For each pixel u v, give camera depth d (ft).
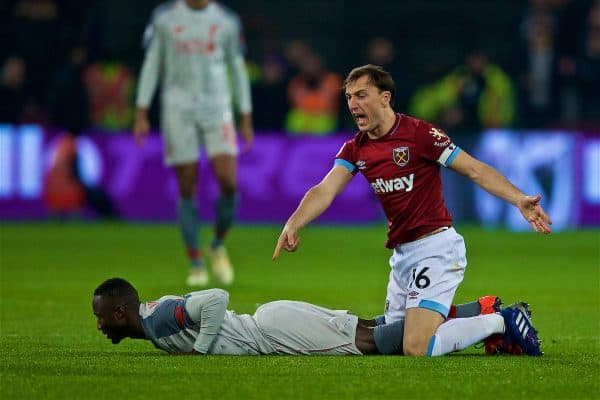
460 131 218.59
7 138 213.05
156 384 61.82
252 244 179.83
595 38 237.66
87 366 67.87
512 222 216.13
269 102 230.07
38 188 214.28
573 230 211.41
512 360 71.31
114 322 71.10
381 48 228.43
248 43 260.62
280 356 72.43
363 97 74.69
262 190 214.69
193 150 125.39
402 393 59.77
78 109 213.25
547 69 233.96
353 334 73.67
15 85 230.07
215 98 125.80
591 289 126.31
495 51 266.16
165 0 264.72
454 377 64.39
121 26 259.60
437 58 264.72
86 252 165.68
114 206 215.92
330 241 188.24
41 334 87.92
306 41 266.16
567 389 61.11
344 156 77.10
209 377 64.03
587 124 229.25
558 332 91.71
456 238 75.46
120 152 215.92
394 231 75.82
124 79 232.53
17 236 188.34
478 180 74.18
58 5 237.66
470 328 72.69
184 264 151.53
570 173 213.66
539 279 136.36
